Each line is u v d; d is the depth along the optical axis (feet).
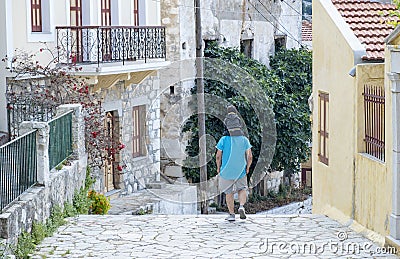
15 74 68.69
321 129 63.67
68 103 70.23
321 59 63.05
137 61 82.02
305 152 113.09
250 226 55.26
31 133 50.88
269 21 122.42
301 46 129.59
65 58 75.20
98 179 79.77
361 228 52.90
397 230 47.09
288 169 114.42
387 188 48.34
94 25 80.48
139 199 83.30
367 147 53.62
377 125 51.85
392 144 47.47
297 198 115.75
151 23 91.45
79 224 55.47
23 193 49.37
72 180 60.95
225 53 107.14
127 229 54.08
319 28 63.36
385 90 48.62
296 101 113.29
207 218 58.23
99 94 79.82
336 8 61.31
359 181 53.78
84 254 47.26
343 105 57.16
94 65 75.46
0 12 69.05
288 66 120.06
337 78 58.70
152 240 50.98
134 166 87.61
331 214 58.80
